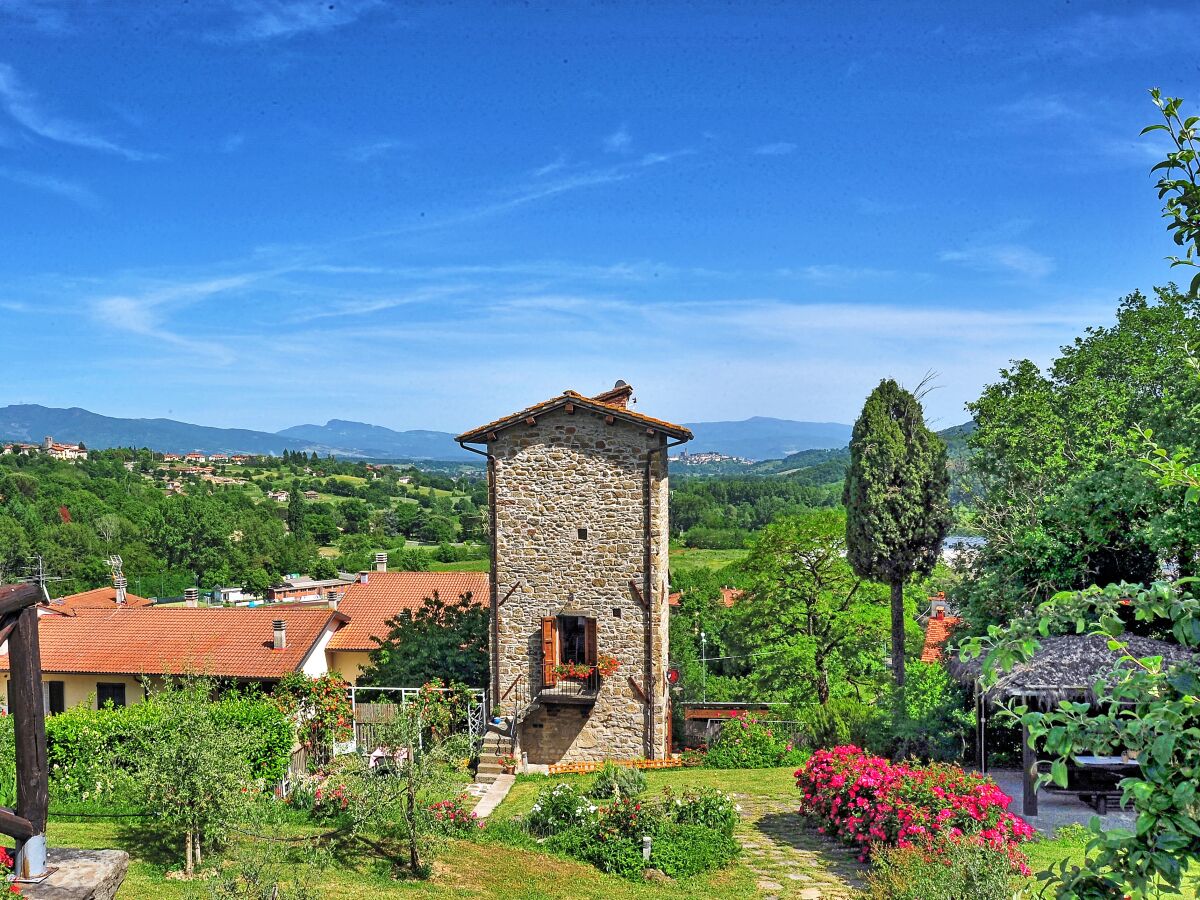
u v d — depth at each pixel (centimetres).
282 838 1352
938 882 1011
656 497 2164
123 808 1529
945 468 2311
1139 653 1542
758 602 3116
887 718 2038
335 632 3244
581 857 1406
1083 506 1931
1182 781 425
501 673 2236
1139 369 2830
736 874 1313
